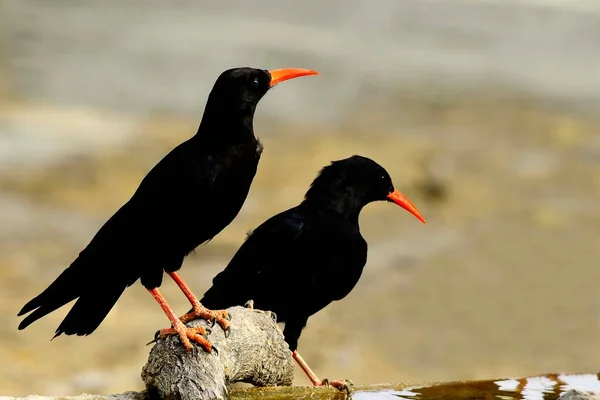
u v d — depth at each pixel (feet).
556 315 48.62
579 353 44.45
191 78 115.75
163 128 91.25
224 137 26.55
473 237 60.64
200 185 26.09
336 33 150.10
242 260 30.45
